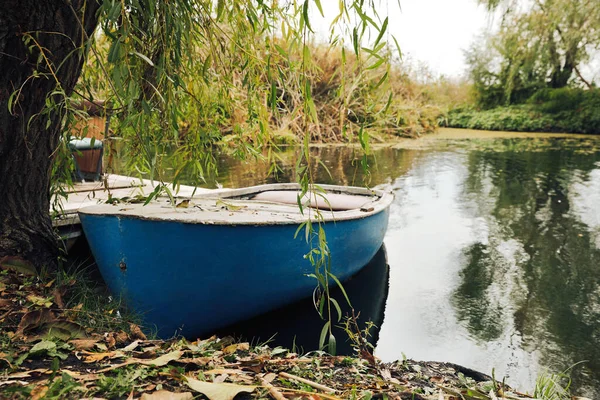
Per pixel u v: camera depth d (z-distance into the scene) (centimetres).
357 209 440
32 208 280
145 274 306
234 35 275
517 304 407
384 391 181
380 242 512
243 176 913
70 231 383
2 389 140
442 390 193
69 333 201
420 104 2031
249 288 331
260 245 320
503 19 2270
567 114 2266
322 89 1364
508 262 505
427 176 991
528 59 2453
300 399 153
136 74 235
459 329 363
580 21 2323
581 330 360
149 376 158
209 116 305
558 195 821
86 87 273
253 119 305
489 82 2659
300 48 210
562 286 444
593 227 627
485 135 2023
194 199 384
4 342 181
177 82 226
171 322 322
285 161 1104
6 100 241
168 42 228
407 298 420
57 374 155
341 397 167
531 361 316
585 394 279
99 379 150
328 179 927
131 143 289
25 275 262
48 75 243
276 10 241
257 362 191
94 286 331
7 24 225
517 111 2433
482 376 239
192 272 308
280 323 371
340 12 182
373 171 1038
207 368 177
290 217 339
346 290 435
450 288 441
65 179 301
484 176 1000
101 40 319
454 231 616
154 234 296
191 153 286
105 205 331
